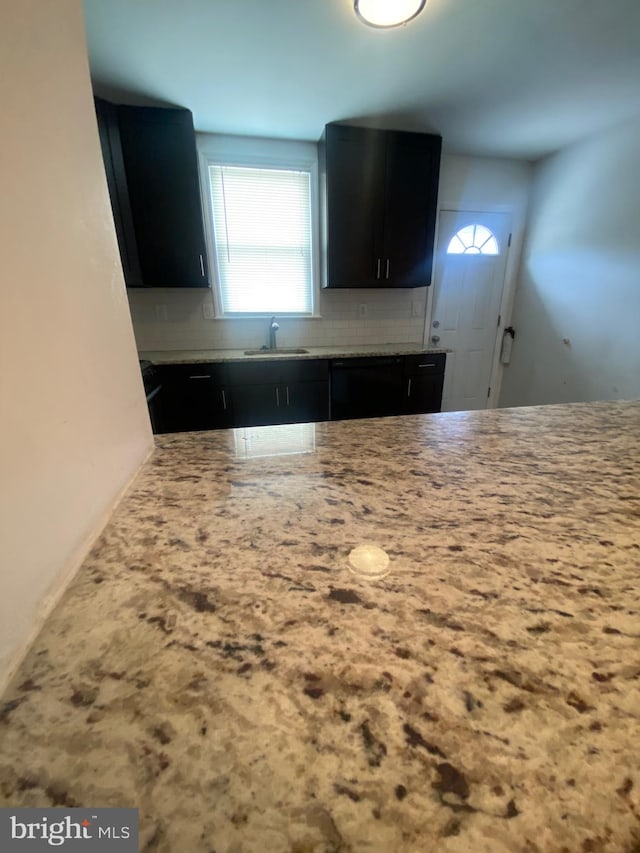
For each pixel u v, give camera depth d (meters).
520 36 1.66
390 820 0.22
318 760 0.24
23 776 0.24
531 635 0.33
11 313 0.36
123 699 0.28
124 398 0.63
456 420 0.97
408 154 2.61
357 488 0.60
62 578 0.40
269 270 2.96
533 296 3.35
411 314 3.35
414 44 1.70
